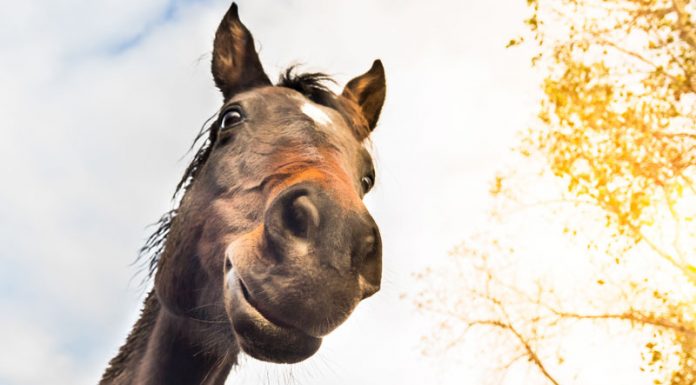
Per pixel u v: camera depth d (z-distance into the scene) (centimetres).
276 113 313
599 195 678
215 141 337
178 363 313
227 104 332
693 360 630
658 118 666
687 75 664
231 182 297
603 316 661
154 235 356
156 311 335
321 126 306
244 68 367
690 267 639
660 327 643
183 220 313
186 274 304
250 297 248
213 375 320
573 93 689
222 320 296
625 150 667
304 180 257
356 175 316
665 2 659
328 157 284
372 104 430
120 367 335
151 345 322
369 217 249
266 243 250
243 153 302
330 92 359
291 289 238
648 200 658
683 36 657
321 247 240
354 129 350
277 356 243
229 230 288
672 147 662
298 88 356
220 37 371
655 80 673
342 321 239
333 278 238
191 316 304
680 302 641
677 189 657
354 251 242
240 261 254
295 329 242
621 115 677
